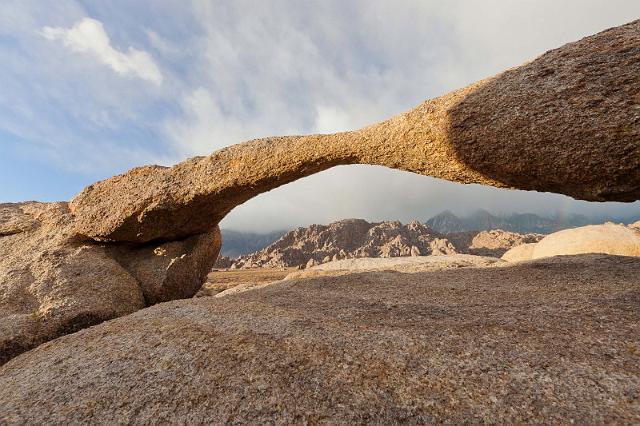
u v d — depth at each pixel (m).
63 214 9.83
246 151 8.20
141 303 8.44
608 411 2.35
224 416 2.64
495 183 5.84
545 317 3.96
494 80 5.49
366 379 2.95
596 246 11.84
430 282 6.95
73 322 6.94
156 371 3.27
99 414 2.79
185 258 9.47
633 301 4.20
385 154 6.61
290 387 2.90
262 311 4.76
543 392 2.60
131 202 8.86
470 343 3.42
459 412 2.51
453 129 5.55
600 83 4.52
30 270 8.14
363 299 5.68
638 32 4.70
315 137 7.54
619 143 4.32
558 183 5.11
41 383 3.36
